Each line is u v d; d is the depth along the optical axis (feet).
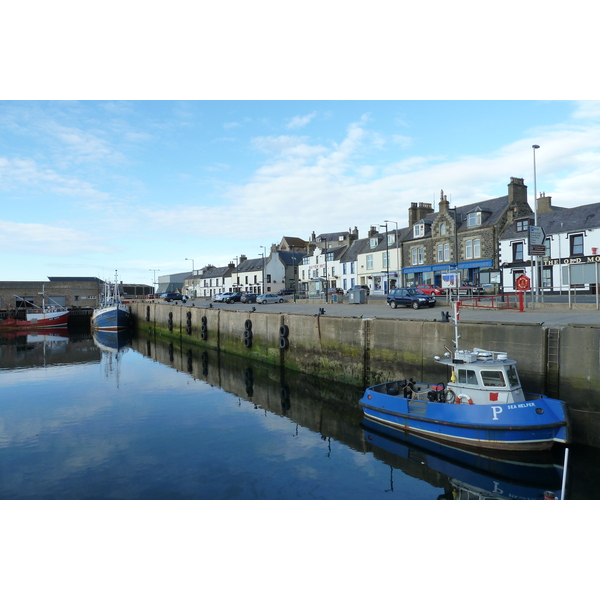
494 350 45.09
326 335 68.39
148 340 145.79
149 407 57.57
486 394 38.32
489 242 124.47
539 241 70.64
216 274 303.48
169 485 33.09
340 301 123.44
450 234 136.87
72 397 64.18
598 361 37.35
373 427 46.37
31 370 89.04
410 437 42.29
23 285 243.81
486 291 110.63
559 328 40.14
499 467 35.17
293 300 147.43
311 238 260.01
